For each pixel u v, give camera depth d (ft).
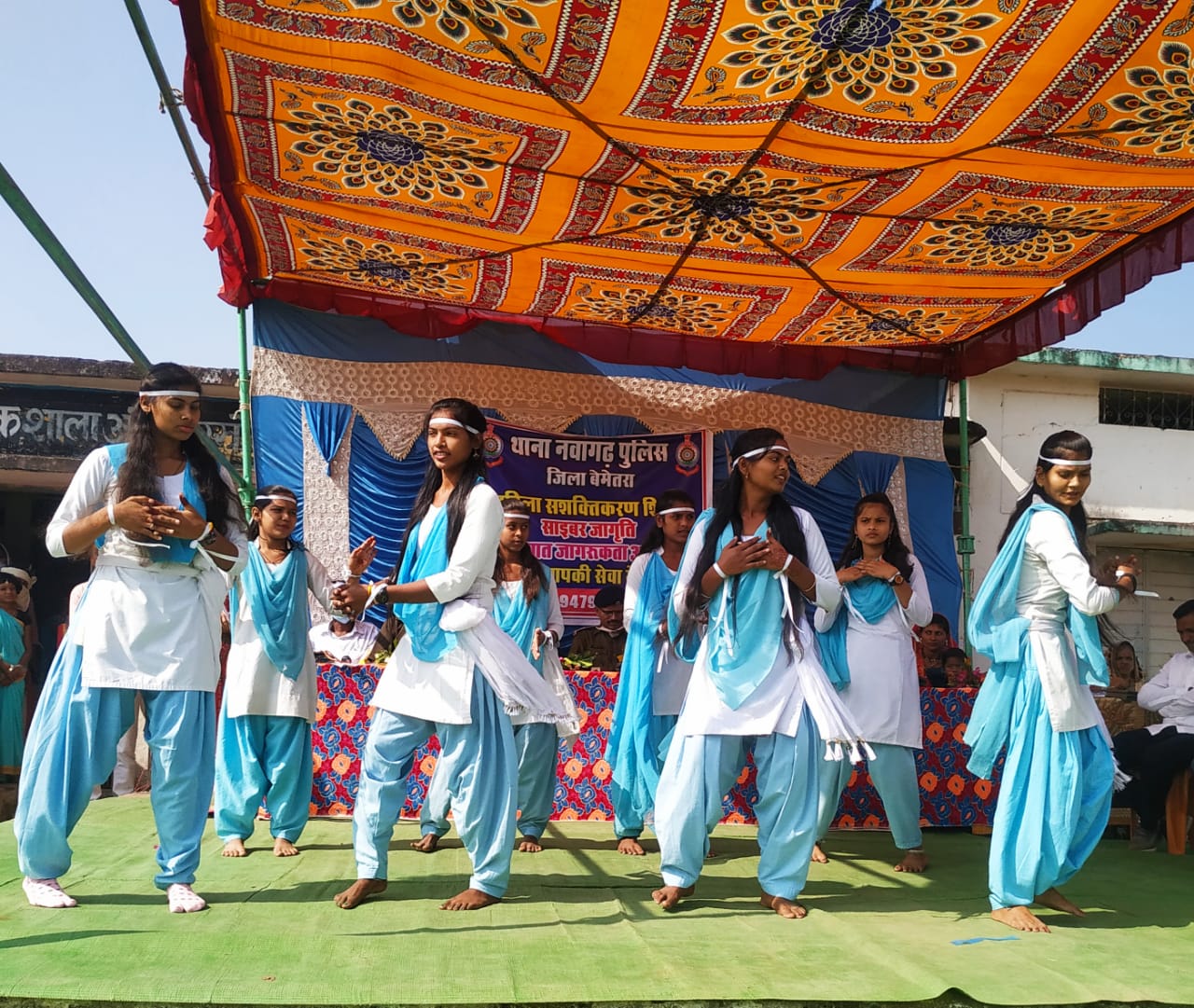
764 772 12.47
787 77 13.43
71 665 11.97
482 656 12.34
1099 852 18.06
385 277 21.85
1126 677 25.89
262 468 24.03
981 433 36.45
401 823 19.33
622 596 24.54
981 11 11.96
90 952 9.83
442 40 12.80
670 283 21.26
